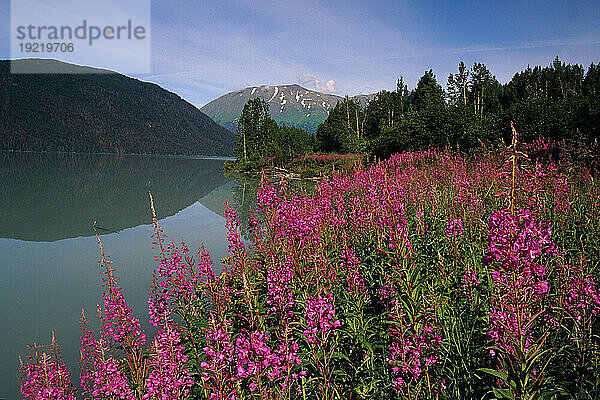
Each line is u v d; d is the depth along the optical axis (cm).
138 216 2167
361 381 422
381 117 7775
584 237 639
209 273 613
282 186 682
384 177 898
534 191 564
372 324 490
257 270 643
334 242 726
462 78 6744
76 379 610
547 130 2233
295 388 392
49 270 1212
